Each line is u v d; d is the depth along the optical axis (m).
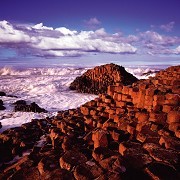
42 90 52.16
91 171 6.57
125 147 7.48
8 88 54.38
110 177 5.88
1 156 10.64
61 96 43.94
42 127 13.90
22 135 12.38
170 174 5.71
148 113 9.69
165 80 11.91
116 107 12.02
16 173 7.63
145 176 5.82
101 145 8.62
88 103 14.44
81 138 10.25
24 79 75.38
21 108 29.70
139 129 8.91
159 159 6.36
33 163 8.40
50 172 7.02
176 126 8.14
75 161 7.37
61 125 12.31
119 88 13.05
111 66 56.31
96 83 53.28
